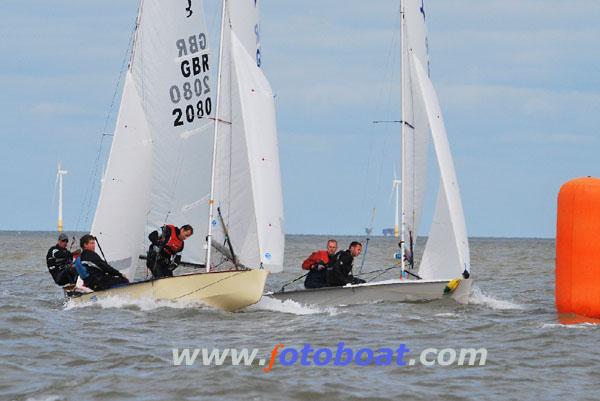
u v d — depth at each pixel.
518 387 38.00
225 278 59.00
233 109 66.44
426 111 68.12
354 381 38.28
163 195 68.50
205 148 68.00
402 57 69.31
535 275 112.75
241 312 59.59
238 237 65.69
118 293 61.22
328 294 62.78
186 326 52.97
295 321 55.44
